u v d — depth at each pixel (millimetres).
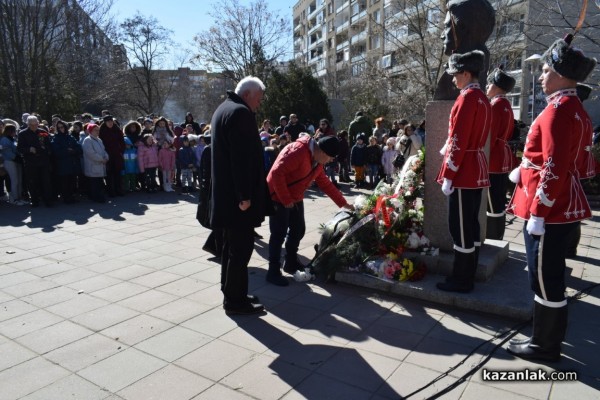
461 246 3932
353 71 34688
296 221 4910
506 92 5121
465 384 2873
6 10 19750
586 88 4453
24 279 4852
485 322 3723
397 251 4516
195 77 53312
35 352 3328
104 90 27953
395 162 10445
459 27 4398
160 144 10969
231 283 3865
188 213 8484
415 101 16188
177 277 4871
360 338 3492
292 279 4836
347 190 11445
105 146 10109
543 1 10836
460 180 3783
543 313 3059
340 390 2822
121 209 8922
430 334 3533
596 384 2859
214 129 3734
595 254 5566
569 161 2785
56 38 22469
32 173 8945
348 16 49531
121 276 4914
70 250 5949
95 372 3062
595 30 9922
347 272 4578
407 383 2889
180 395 2799
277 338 3514
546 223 2928
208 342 3459
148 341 3479
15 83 20578
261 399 2750
